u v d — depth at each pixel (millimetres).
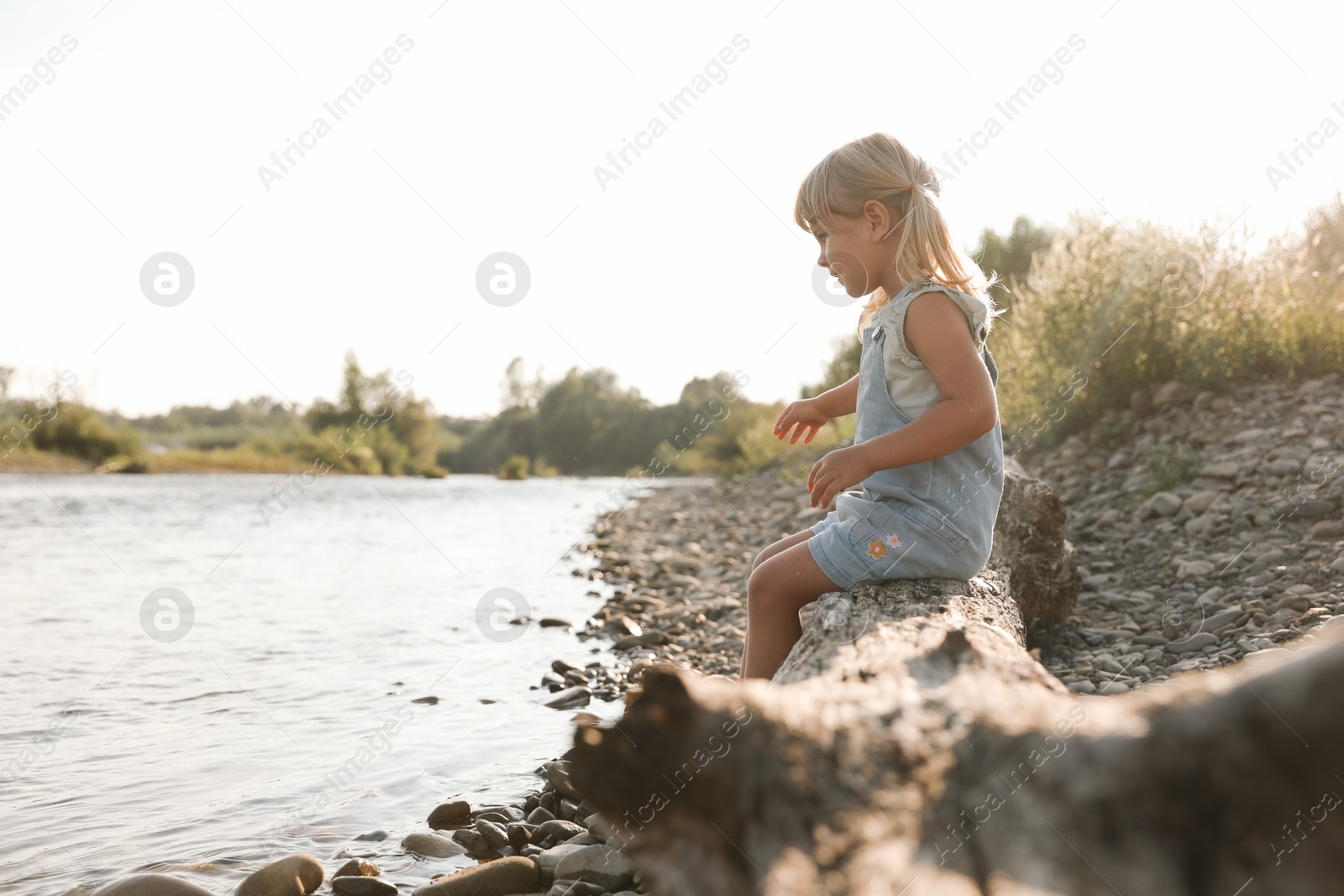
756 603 2145
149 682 3875
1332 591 3355
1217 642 3240
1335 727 850
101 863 2215
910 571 2102
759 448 14859
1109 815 943
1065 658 3479
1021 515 3664
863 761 1114
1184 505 4777
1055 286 7164
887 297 2285
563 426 30969
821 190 2225
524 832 2354
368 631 4922
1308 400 5742
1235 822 884
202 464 24688
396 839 2377
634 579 6688
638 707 1129
